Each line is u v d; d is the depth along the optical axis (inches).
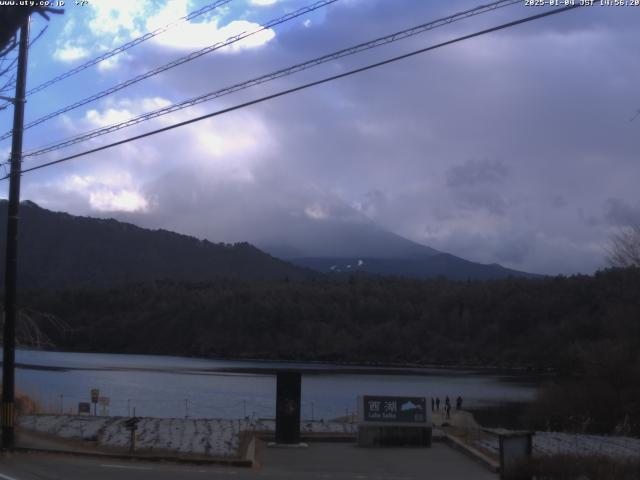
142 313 6781.5
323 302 6653.5
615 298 2677.2
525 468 562.6
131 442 764.6
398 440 924.0
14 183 734.5
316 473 681.0
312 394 3164.4
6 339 725.3
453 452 876.6
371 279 7677.2
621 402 1813.5
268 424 1116.5
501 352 5295.3
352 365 5713.6
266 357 6190.9
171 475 613.6
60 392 2628.0
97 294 6978.4
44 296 6638.8
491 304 5831.7
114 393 2859.3
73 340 6220.5
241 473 658.2
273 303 6579.7
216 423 1111.0
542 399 1982.0
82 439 846.5
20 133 732.7
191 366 5078.7
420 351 5841.5
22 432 866.1
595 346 2114.9
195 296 6924.2
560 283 5285.4
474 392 3307.1
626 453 840.3
